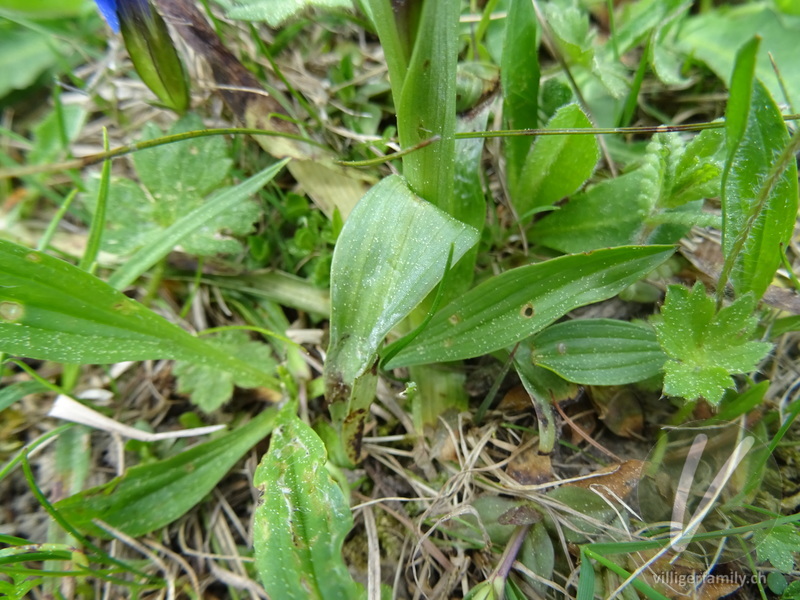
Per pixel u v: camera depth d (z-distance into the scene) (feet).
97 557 0.39
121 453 0.44
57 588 0.38
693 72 0.58
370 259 0.34
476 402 0.45
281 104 0.51
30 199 0.54
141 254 0.43
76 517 0.38
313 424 0.45
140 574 0.40
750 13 0.56
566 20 0.47
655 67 0.50
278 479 0.35
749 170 0.35
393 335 0.44
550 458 0.41
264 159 0.53
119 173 0.56
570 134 0.41
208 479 0.42
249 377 0.45
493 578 0.37
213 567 0.42
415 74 0.30
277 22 0.43
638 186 0.43
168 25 0.49
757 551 0.35
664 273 0.45
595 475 0.40
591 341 0.40
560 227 0.46
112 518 0.40
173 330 0.39
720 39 0.56
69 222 0.54
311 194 0.50
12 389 0.43
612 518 0.38
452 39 0.30
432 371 0.44
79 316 0.36
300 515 0.34
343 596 0.31
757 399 0.37
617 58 0.52
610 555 0.37
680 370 0.35
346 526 0.33
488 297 0.38
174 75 0.48
